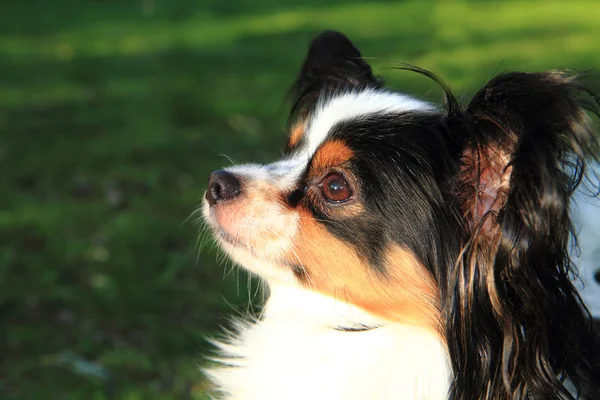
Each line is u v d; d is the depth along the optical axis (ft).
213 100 4.46
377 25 6.59
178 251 2.87
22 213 3.04
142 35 6.37
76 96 4.58
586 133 1.91
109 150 3.66
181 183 3.33
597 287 2.16
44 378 2.48
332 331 2.13
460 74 4.53
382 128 2.10
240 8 7.71
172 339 2.58
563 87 1.93
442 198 2.06
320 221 2.11
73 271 2.79
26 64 5.34
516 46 5.57
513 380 2.02
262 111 4.24
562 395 2.05
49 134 3.90
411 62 4.96
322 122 2.15
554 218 1.91
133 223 2.97
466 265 2.02
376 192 2.08
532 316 1.98
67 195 3.21
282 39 6.13
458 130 2.07
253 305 2.43
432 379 2.09
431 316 2.08
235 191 2.14
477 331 2.02
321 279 2.12
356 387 2.12
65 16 7.16
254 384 2.18
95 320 2.64
